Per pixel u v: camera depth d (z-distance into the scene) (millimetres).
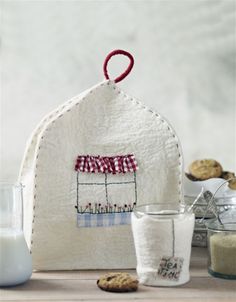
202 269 1260
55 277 1215
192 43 2494
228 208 1304
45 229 1269
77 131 1293
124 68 2490
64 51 2490
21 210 1177
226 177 1537
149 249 1137
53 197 1271
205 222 1296
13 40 2486
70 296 1084
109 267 1280
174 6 2480
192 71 2502
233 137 2520
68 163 1279
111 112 1320
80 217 1274
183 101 2510
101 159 1292
